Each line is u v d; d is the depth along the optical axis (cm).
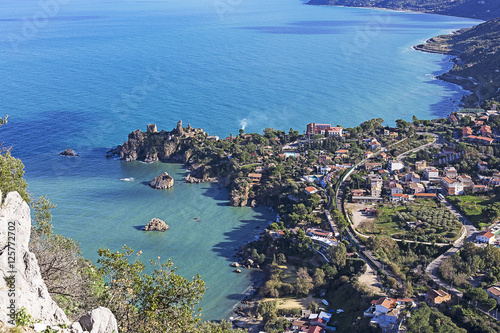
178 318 6450
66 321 5512
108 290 6675
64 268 7262
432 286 15675
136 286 6650
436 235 18462
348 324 14450
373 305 14538
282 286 16812
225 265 18312
